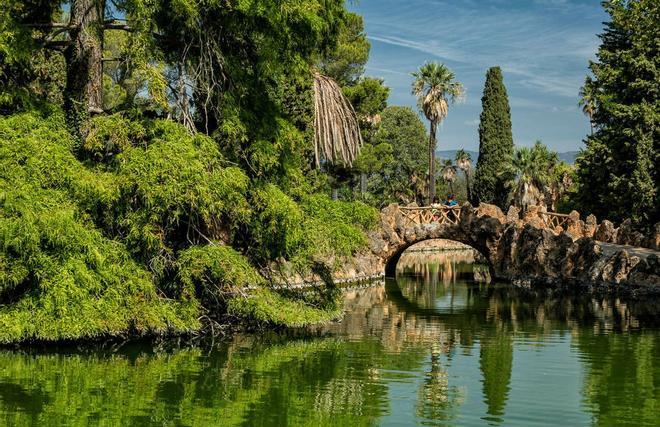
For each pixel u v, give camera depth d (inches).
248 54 706.8
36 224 538.0
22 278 537.6
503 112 2418.8
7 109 634.8
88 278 550.9
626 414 398.9
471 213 1304.1
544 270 1179.3
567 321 769.6
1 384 448.1
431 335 673.0
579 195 1621.6
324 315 716.7
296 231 665.0
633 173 1412.4
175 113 661.3
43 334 536.7
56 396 423.2
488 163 2417.6
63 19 943.7
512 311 869.2
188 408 403.5
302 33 655.8
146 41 601.0
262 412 398.6
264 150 661.3
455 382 474.3
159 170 575.5
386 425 377.4
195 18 634.8
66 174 572.7
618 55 1520.7
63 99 649.0
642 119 1424.7
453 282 1288.1
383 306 929.5
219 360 535.8
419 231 1331.2
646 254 1096.2
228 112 651.5
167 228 619.2
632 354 572.7
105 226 607.2
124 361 523.8
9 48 587.2
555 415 397.4
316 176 1040.2
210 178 602.5
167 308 593.0
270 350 580.7
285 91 923.4
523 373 502.6
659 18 1401.3
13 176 552.1
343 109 780.6
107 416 386.0
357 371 506.0
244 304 628.1
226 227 693.9
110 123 601.0
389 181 2871.6
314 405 414.3
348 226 742.5
